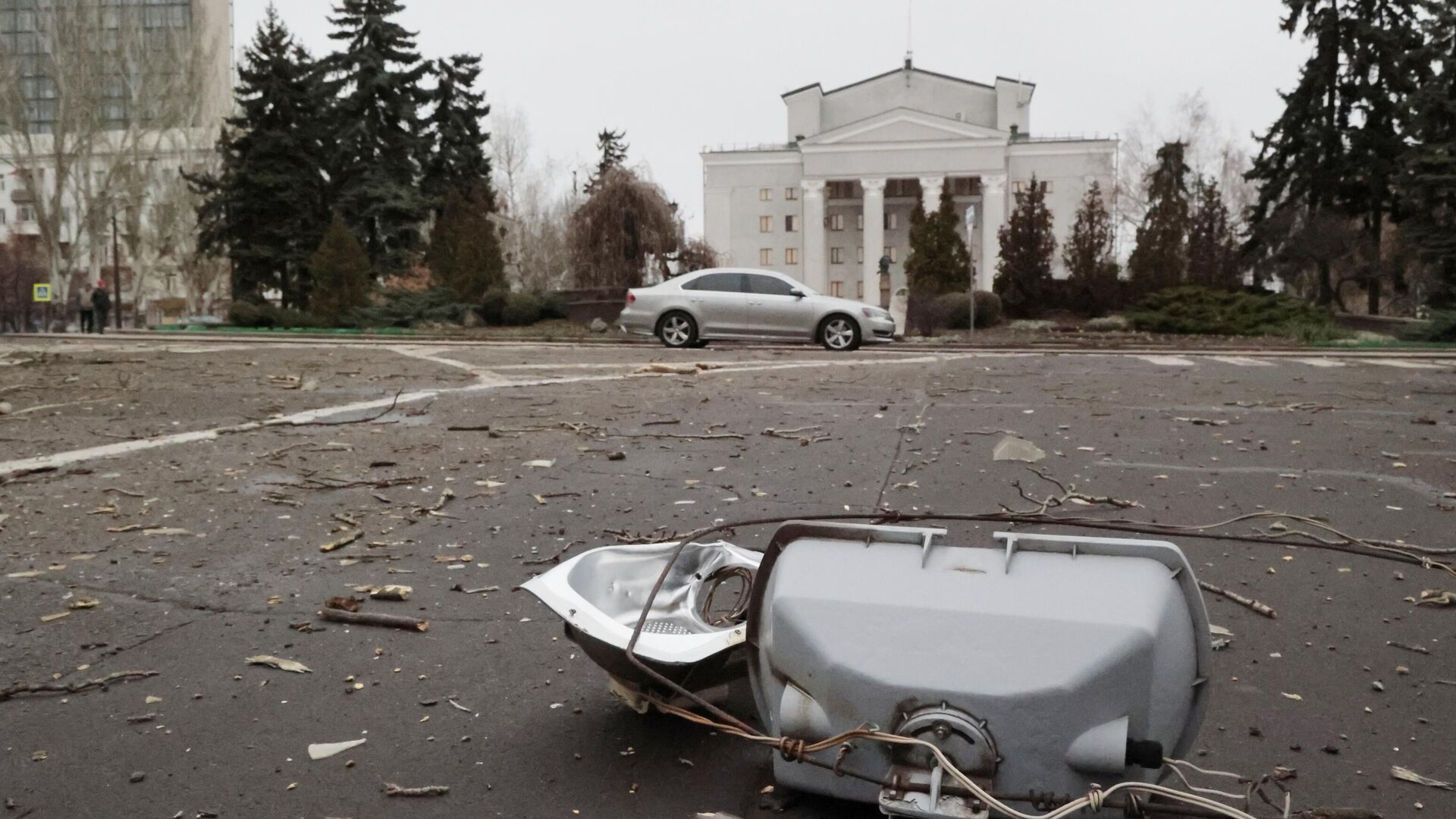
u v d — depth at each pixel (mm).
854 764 2338
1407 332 26531
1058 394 11164
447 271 39500
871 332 20391
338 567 5023
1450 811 2777
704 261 45969
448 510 6125
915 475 6938
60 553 5270
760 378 13148
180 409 10289
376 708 3479
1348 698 3512
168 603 4523
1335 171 44594
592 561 3271
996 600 2252
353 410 10133
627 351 19047
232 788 2959
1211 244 35438
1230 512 5957
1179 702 2262
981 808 2139
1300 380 12820
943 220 37406
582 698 3543
